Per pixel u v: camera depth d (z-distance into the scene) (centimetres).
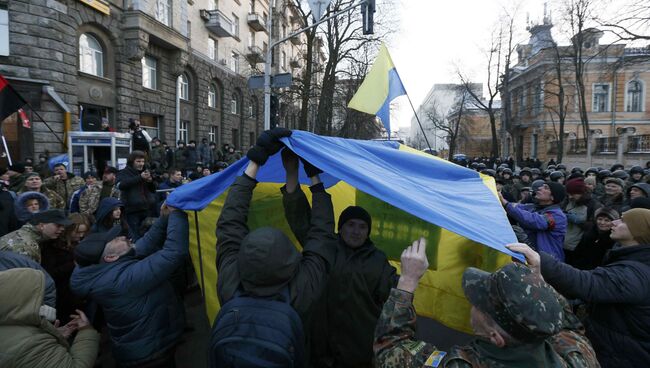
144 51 1616
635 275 189
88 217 353
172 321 242
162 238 259
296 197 209
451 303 241
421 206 152
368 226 226
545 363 108
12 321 173
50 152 1227
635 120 3009
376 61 422
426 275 250
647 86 2970
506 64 2677
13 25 1157
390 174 191
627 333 193
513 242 153
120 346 222
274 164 242
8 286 173
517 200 711
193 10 2205
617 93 3019
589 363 126
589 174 805
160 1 1812
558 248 347
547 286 107
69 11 1292
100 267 222
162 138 1914
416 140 6000
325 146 196
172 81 1977
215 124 2522
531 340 105
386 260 226
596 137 2120
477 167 1213
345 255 223
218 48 2538
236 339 138
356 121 2250
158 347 230
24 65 1176
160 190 654
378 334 137
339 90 2078
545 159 3133
